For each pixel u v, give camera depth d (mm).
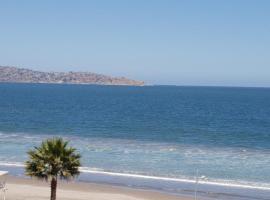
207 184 39500
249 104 166000
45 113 113625
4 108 127562
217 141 67375
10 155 52594
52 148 25500
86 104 150875
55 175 25578
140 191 36812
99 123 91750
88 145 60656
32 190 36750
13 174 42938
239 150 58594
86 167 45781
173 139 68562
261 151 57969
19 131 77125
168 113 119438
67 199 34094
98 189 37406
